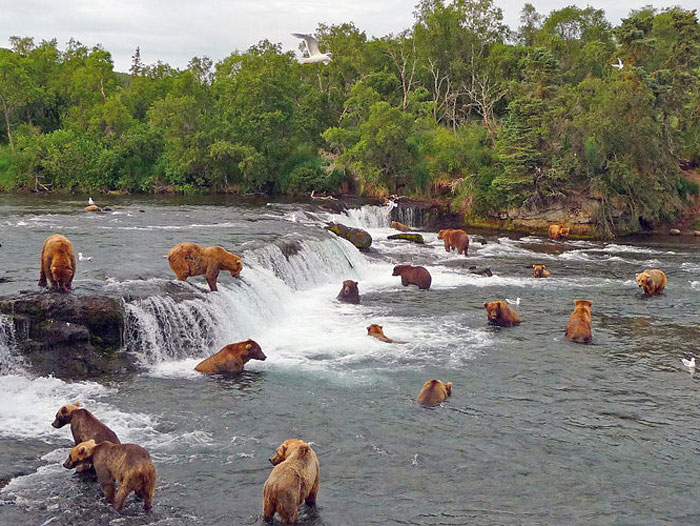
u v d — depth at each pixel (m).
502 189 50.22
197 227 36.66
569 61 75.62
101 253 27.48
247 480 13.38
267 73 61.22
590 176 49.44
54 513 11.89
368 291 29.97
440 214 52.72
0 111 72.94
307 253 31.56
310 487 12.11
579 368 20.47
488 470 14.19
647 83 53.12
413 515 12.45
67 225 36.31
